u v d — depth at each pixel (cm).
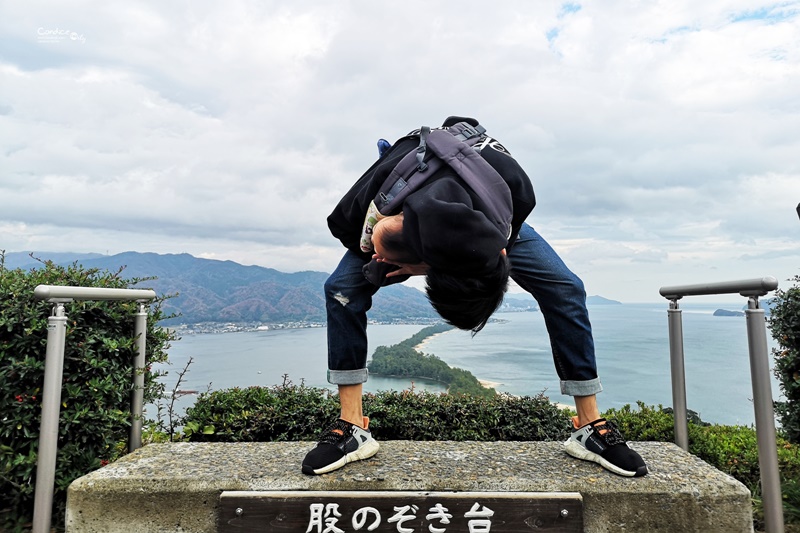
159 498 184
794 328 247
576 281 200
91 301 229
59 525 214
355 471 193
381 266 165
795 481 254
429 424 358
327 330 210
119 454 250
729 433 349
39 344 211
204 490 183
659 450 222
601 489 177
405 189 151
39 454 183
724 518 175
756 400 176
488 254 127
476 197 144
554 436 370
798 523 222
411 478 185
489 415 366
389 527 174
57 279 232
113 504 184
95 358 221
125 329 248
